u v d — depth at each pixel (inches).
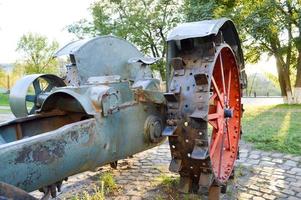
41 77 146.3
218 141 137.0
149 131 125.6
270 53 628.7
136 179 159.0
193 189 134.3
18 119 116.2
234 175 155.7
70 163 95.3
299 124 296.8
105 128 108.0
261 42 601.3
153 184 151.3
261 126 291.9
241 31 543.5
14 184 80.2
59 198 139.8
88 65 128.9
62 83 143.8
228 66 147.0
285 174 164.4
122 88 117.6
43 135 87.9
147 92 124.8
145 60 141.5
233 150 154.0
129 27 867.4
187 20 579.8
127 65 141.9
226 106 144.9
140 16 868.0
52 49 1393.9
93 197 131.1
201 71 117.3
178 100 117.9
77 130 97.2
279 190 144.6
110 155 111.1
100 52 133.2
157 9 872.3
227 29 139.4
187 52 124.3
